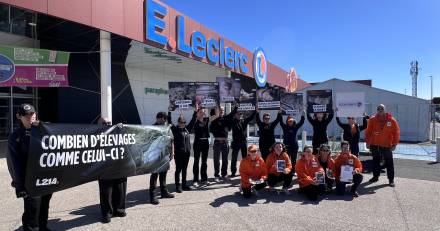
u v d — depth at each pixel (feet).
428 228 18.92
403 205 23.32
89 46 54.39
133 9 46.80
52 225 19.08
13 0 33.53
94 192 26.22
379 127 29.48
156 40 50.60
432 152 54.70
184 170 27.30
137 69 74.79
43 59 40.34
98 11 41.73
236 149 32.78
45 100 54.34
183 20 57.57
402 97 82.07
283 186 26.45
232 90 32.48
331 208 22.65
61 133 17.49
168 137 24.25
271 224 19.44
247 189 25.02
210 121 31.32
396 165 40.32
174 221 19.86
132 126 21.31
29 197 16.78
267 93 32.55
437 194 26.23
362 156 48.37
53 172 17.11
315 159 25.67
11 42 48.29
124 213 20.71
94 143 18.92
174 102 29.32
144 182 29.94
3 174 32.07
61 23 42.27
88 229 18.51
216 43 70.18
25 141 16.44
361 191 27.30
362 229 18.71
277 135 84.23
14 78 38.45
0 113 48.78
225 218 20.47
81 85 58.18
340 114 33.40
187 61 67.77
